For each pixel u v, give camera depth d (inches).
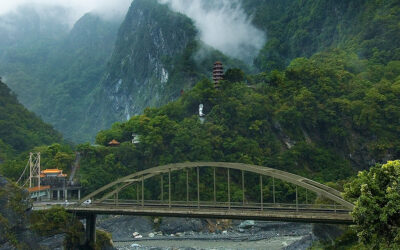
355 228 2098.9
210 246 4731.8
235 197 6294.3
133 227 5728.3
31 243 3464.6
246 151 7116.1
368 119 7332.7
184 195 6461.6
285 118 7613.2
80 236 3762.3
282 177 2992.1
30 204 3673.7
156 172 3550.7
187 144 7145.7
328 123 7682.1
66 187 5816.9
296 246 4158.5
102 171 6599.4
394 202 1881.2
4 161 6963.6
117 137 7755.9
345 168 7017.7
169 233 5708.7
